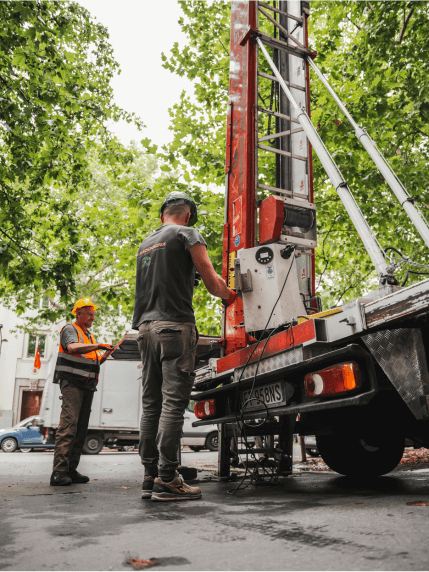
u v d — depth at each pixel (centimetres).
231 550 163
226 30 1148
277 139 467
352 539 171
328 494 314
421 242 1067
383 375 271
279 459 423
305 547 163
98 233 1173
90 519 234
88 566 149
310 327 285
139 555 161
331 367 263
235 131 444
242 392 379
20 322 2927
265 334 355
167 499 294
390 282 265
